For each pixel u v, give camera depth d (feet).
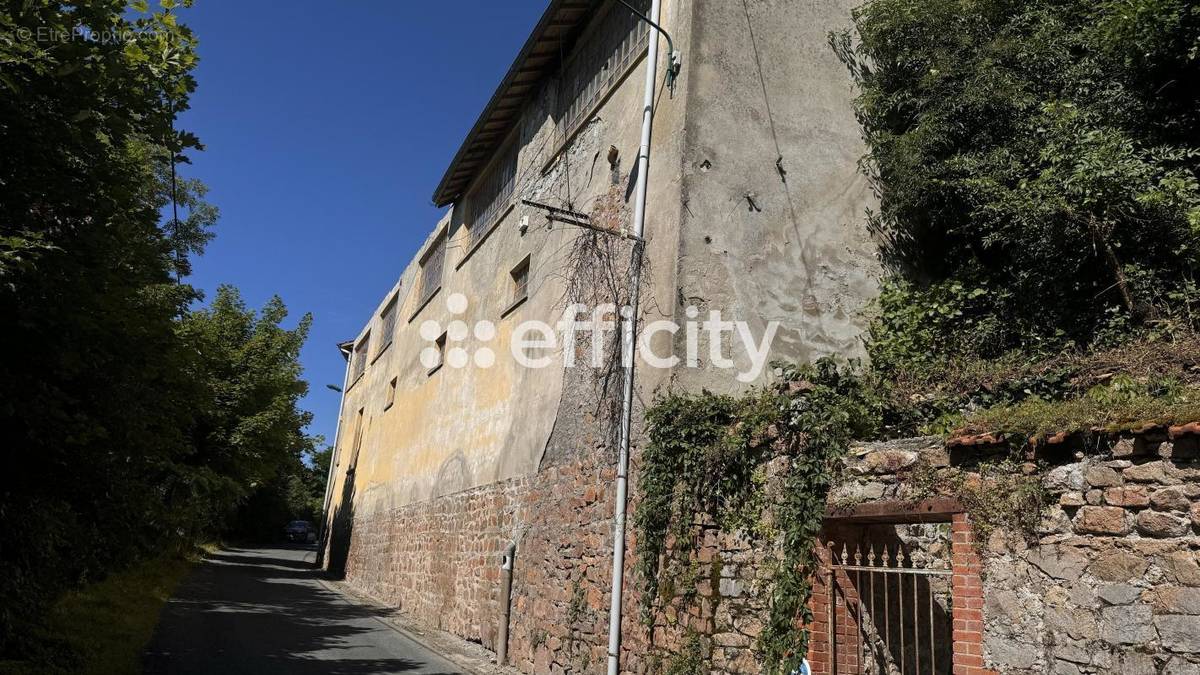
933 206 30.81
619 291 30.73
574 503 30.81
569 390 33.32
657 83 31.48
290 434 69.87
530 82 44.70
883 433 21.95
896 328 29.07
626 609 25.85
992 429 16.92
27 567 23.57
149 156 29.73
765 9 31.96
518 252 42.88
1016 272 28.37
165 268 23.09
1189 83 26.58
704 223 28.48
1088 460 15.33
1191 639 13.35
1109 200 24.52
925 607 21.11
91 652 25.04
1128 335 24.38
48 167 18.45
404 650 35.17
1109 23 27.17
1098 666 14.32
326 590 60.80
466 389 47.75
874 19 32.17
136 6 20.03
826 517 19.63
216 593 49.34
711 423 24.08
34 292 18.45
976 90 29.14
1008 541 16.05
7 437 20.84
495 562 37.78
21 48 16.49
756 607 20.93
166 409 25.76
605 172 34.14
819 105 31.53
